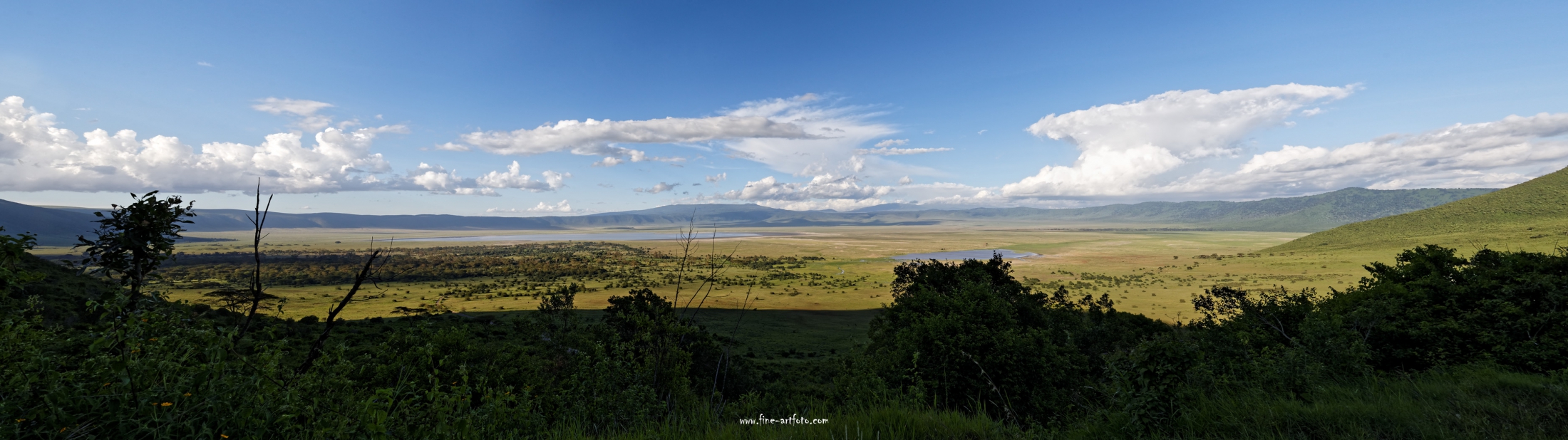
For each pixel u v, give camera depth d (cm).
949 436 658
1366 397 749
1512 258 1565
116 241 468
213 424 431
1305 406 695
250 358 470
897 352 1642
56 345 417
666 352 890
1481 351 1209
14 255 418
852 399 864
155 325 430
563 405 812
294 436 485
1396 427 606
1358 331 1392
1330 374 956
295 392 479
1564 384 687
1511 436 570
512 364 1277
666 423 736
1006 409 834
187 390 433
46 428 392
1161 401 664
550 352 1747
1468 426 593
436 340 1135
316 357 518
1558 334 1131
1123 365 713
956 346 1592
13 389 404
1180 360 673
